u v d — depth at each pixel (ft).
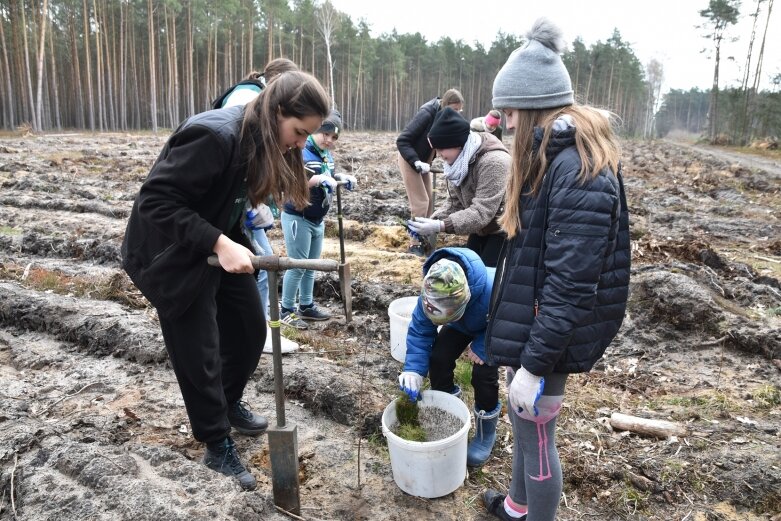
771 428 11.28
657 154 86.02
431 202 20.74
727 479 9.68
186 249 7.66
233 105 8.64
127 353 13.66
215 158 7.30
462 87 223.71
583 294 6.08
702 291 16.43
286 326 15.53
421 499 9.19
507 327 6.85
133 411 11.37
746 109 133.80
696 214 35.94
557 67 6.54
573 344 6.51
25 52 103.50
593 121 6.34
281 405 7.80
